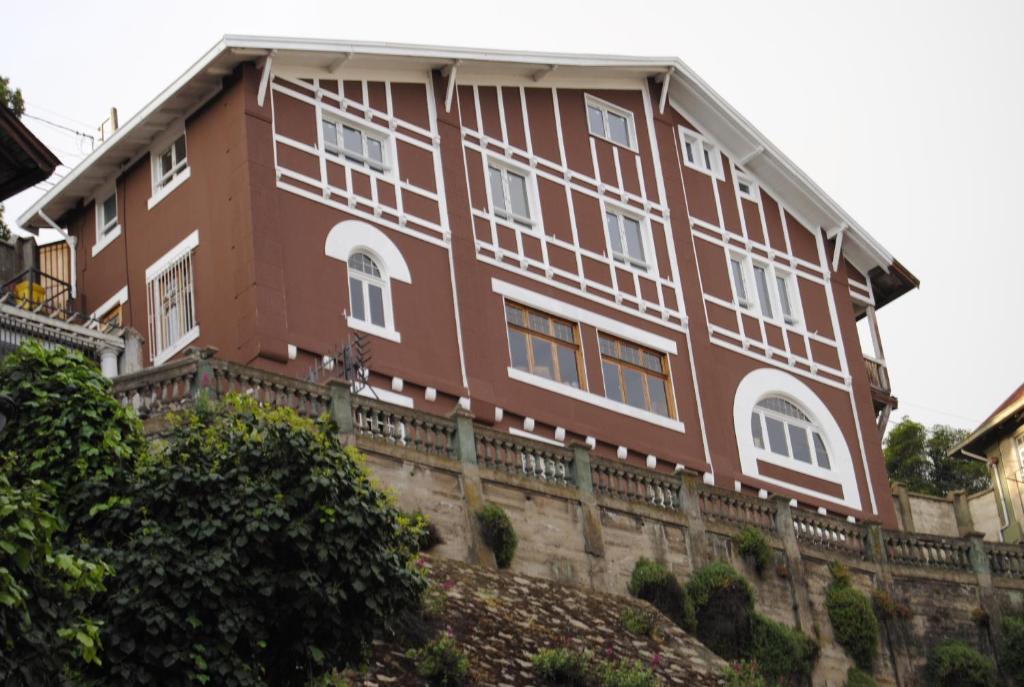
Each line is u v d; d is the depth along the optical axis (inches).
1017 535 1895.9
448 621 1054.4
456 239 1425.9
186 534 819.4
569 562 1229.7
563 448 1277.1
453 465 1196.5
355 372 1284.4
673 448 1507.1
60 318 1267.2
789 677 1293.1
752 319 1644.9
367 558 849.5
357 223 1364.4
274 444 855.7
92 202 1483.8
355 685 931.3
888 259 1784.0
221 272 1314.0
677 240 1611.7
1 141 911.0
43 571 685.9
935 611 1430.9
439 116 1464.1
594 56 1573.6
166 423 1078.4
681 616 1251.8
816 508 1604.3
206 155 1359.5
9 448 853.2
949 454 1994.3
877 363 1769.2
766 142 1697.8
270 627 827.4
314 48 1362.0
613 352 1508.4
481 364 1393.9
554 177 1534.2
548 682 1024.9
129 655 781.9
